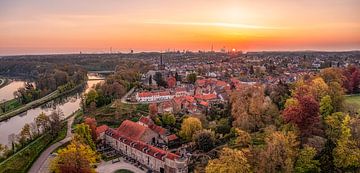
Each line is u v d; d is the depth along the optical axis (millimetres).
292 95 187500
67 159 130125
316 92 173625
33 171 159375
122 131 197875
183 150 166500
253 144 149000
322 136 140000
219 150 157625
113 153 182250
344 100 179625
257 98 182625
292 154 122625
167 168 148500
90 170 132875
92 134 191125
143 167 161500
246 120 170500
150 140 189750
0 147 181000
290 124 146000
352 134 130875
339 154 120938
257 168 120500
